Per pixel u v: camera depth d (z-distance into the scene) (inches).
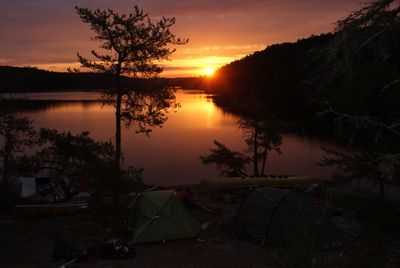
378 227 333.4
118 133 845.8
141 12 800.3
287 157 2073.1
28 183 1051.3
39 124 3846.0
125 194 748.6
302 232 221.9
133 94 843.4
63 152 916.6
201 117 4419.3
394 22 172.2
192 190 1079.6
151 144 2751.0
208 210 831.7
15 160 1011.3
